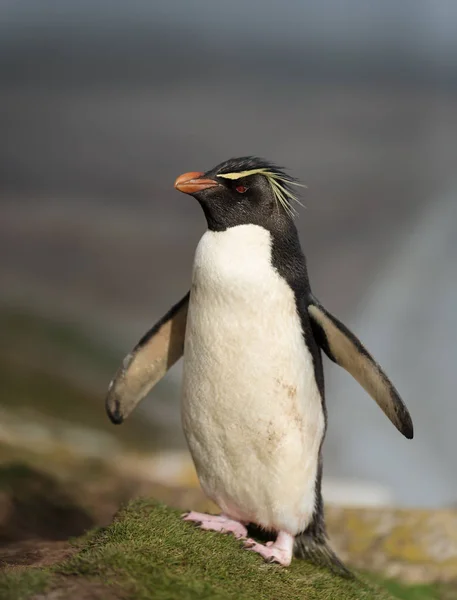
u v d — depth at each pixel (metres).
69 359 16.42
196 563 5.21
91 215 35.50
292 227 5.75
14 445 10.72
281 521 5.87
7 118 53.22
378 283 25.69
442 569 7.59
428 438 15.55
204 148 46.88
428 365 18.75
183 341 6.25
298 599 5.25
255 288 5.50
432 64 74.62
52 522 8.09
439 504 13.16
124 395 6.39
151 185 40.38
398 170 41.69
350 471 14.06
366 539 7.99
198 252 5.69
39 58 74.75
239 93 62.44
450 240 30.03
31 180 40.44
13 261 28.72
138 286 27.17
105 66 72.81
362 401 16.56
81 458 10.76
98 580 4.57
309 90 63.47
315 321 5.78
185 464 12.12
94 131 50.25
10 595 4.32
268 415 5.60
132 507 6.05
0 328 17.41
